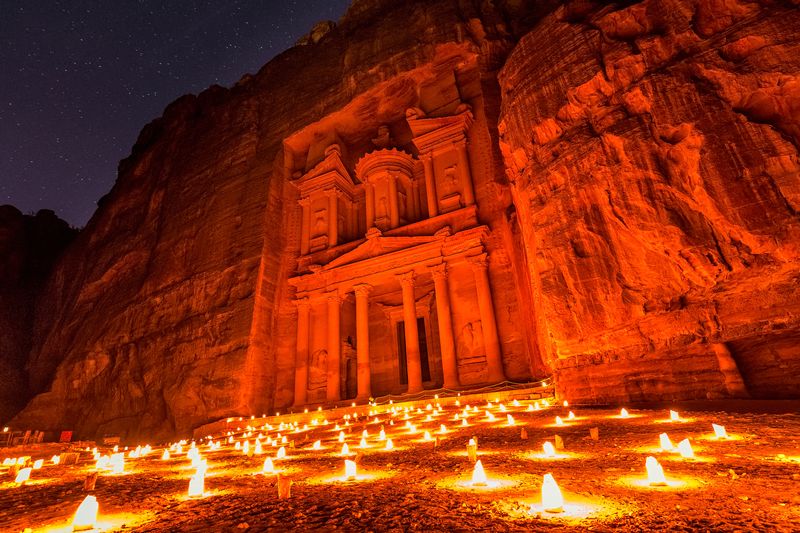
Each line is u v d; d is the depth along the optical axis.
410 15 34.44
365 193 34.34
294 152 37.09
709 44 13.17
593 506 4.31
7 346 41.91
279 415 25.64
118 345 33.25
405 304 27.69
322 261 32.12
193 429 27.02
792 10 11.88
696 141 12.62
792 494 4.27
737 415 10.05
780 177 11.27
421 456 8.57
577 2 18.31
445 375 25.55
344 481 6.59
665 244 13.22
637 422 10.54
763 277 11.61
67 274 44.25
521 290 24.52
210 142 39.97
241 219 33.28
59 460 14.81
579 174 15.80
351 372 30.61
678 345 13.11
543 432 10.46
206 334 29.62
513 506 4.49
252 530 4.21
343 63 36.00
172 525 4.62
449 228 27.95
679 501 4.28
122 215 43.47
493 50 30.83
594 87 15.95
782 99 11.68
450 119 30.58
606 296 14.63
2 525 5.16
